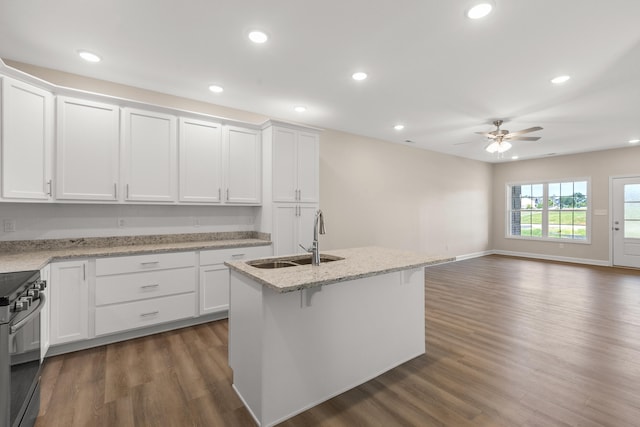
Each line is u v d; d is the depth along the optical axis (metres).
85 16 2.14
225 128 3.64
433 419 1.83
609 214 6.56
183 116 3.36
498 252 8.33
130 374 2.31
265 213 3.86
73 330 2.60
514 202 8.16
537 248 7.64
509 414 1.87
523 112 4.10
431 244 6.70
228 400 2.01
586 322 3.34
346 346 2.14
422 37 2.39
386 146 5.82
